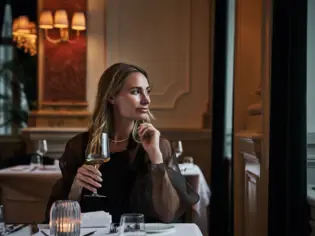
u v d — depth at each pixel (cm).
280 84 277
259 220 329
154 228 233
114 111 264
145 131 257
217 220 576
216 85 585
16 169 516
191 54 689
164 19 689
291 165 267
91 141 261
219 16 584
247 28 413
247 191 391
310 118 289
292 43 266
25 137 675
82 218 239
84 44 683
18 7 784
